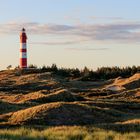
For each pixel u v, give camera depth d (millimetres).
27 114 45312
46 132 32219
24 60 145750
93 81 140625
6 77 128000
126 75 157500
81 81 134375
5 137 29531
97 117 47344
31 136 30172
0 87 99625
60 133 31922
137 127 37844
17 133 31297
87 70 158000
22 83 103875
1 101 54750
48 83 104938
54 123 43781
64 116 45625
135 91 93375
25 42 145125
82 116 46594
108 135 31578
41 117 44469
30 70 141625
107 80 142000
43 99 68375
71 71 156375
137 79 115875
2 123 41781
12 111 50938
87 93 94125
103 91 99562
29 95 72750
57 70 153375
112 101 72000
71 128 35469
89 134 31531
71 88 104688
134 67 161500
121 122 44250
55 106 47281
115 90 108062
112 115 50656
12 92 86875
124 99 82750
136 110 62438
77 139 30219
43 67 150500
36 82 105812
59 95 70062
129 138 30578
